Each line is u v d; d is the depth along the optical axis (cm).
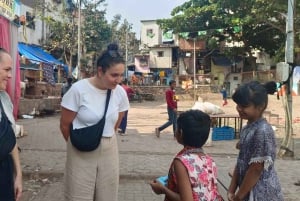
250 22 3303
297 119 2033
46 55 3044
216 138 1342
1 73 329
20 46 2645
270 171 330
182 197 289
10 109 338
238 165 342
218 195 306
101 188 405
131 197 679
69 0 3850
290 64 1023
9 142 324
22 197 663
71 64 3566
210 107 1413
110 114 401
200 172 293
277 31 3866
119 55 398
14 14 888
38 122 1717
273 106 2845
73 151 398
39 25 3619
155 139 1313
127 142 1230
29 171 793
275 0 1359
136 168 859
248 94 328
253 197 326
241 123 1395
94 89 400
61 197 670
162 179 325
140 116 2245
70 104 399
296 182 784
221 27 4003
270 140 322
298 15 1473
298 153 1089
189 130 295
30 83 2114
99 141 392
